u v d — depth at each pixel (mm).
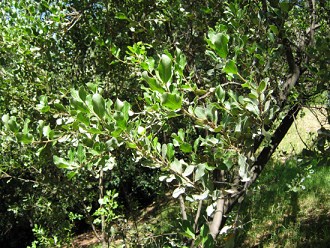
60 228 4262
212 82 2352
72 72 3506
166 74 1015
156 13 2730
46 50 3055
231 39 1860
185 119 2588
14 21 3178
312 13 2090
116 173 4004
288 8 1639
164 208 6688
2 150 3629
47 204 4316
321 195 5336
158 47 2691
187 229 1300
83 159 1396
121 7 2605
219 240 3357
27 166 3855
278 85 2047
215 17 2430
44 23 2795
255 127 1482
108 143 1354
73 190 3912
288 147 6027
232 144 1426
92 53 3117
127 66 2979
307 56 1941
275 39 1858
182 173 1394
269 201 5473
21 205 5055
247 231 5062
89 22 3021
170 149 1362
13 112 3379
